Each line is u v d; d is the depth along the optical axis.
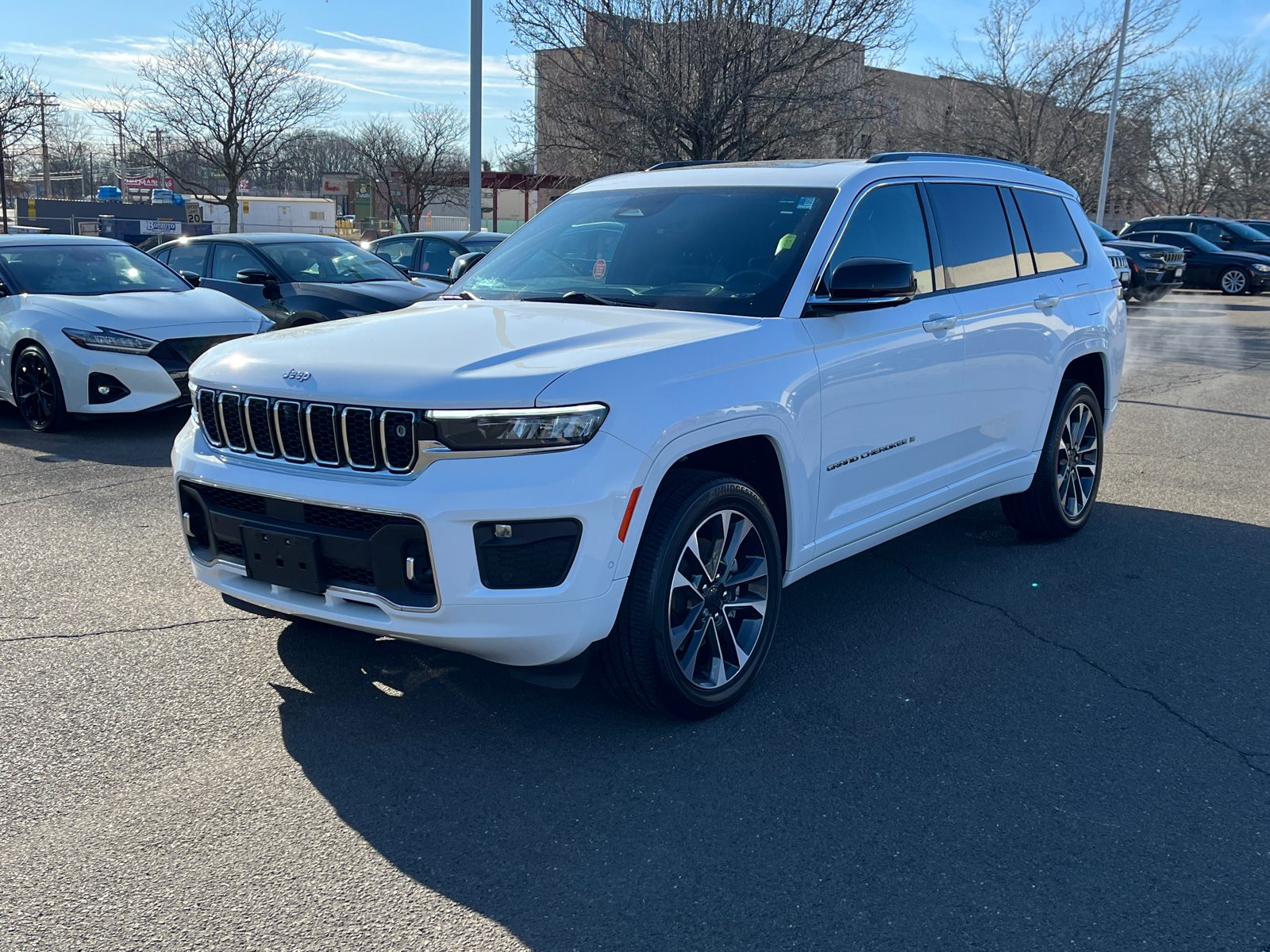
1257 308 21.97
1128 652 4.17
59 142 82.88
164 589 4.73
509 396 2.93
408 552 3.00
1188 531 5.90
